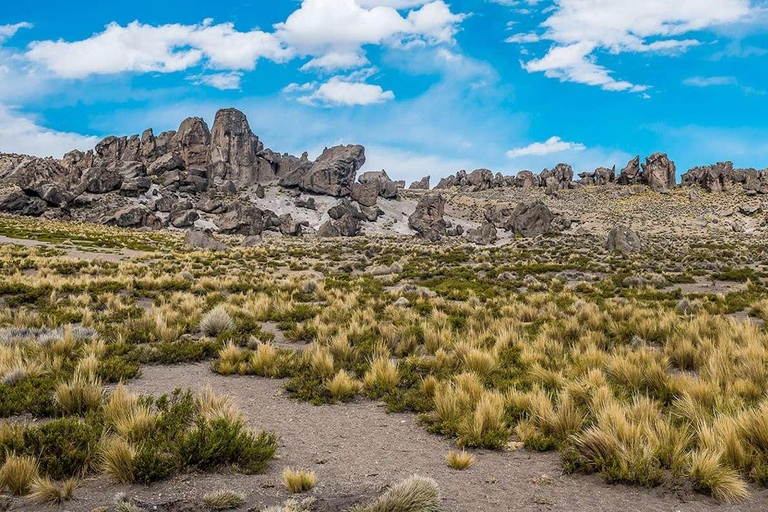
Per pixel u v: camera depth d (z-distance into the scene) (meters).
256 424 6.96
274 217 95.62
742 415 5.74
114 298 18.20
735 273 28.91
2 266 27.23
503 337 12.05
